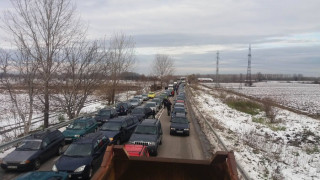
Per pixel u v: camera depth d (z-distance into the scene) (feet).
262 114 115.24
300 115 114.01
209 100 159.02
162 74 278.26
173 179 16.52
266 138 68.03
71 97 75.77
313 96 236.02
